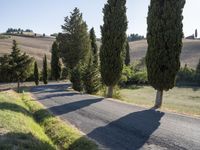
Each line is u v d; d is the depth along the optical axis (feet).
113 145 38.96
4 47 482.28
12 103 72.95
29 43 606.14
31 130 43.68
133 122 52.95
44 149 35.45
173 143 39.01
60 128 48.85
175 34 76.69
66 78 310.65
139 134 44.19
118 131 46.52
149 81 80.02
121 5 107.04
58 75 299.38
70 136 43.47
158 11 77.56
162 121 53.36
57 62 298.56
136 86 251.60
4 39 608.60
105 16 108.27
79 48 275.39
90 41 281.74
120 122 53.31
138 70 292.61
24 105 82.07
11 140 34.99
